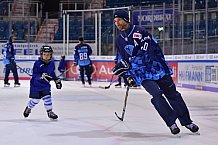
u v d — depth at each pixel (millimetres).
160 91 5590
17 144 5090
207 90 14805
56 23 24656
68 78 22609
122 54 5781
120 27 5652
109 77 20828
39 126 6586
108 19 22500
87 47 17703
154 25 19734
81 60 17625
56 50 23484
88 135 5766
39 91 7379
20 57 23016
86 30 23500
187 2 18719
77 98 11867
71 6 27984
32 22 24344
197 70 15484
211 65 14500
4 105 9812
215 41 16609
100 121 7188
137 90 15336
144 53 5586
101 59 21266
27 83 19703
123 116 7328
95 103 10430
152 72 5633
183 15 18188
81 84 19062
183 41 18094
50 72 7234
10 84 18797
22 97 12016
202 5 18422
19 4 26328
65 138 5516
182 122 5879
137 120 7332
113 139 5461
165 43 19219
